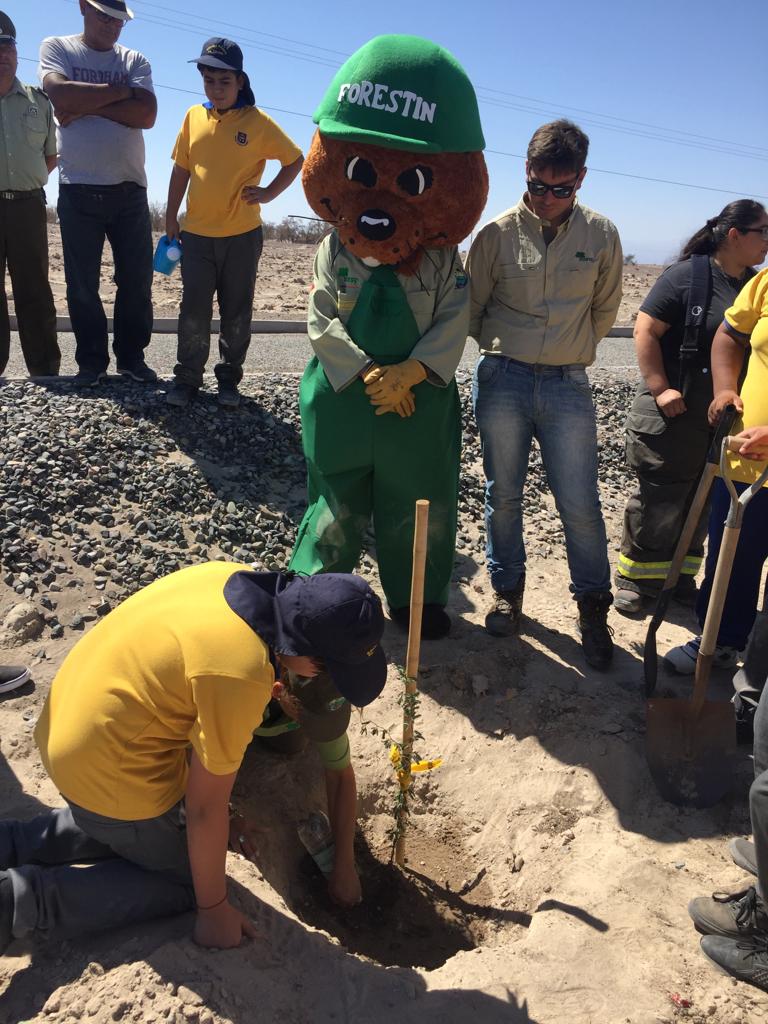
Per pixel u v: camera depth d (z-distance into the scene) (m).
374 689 2.36
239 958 2.49
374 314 3.82
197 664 2.23
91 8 5.93
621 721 3.82
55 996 2.38
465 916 3.25
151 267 6.64
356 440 3.93
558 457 4.09
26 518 4.80
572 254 3.88
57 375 6.99
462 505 5.92
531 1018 2.50
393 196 3.64
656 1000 2.55
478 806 3.61
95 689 2.37
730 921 2.69
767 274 3.60
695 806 3.41
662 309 4.21
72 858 2.69
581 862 3.16
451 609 4.75
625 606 4.80
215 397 6.65
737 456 3.60
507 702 3.99
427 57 3.55
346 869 3.19
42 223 6.48
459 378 8.10
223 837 2.39
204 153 5.77
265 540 5.11
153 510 5.12
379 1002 2.51
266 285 17.28
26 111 6.13
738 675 3.70
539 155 3.59
